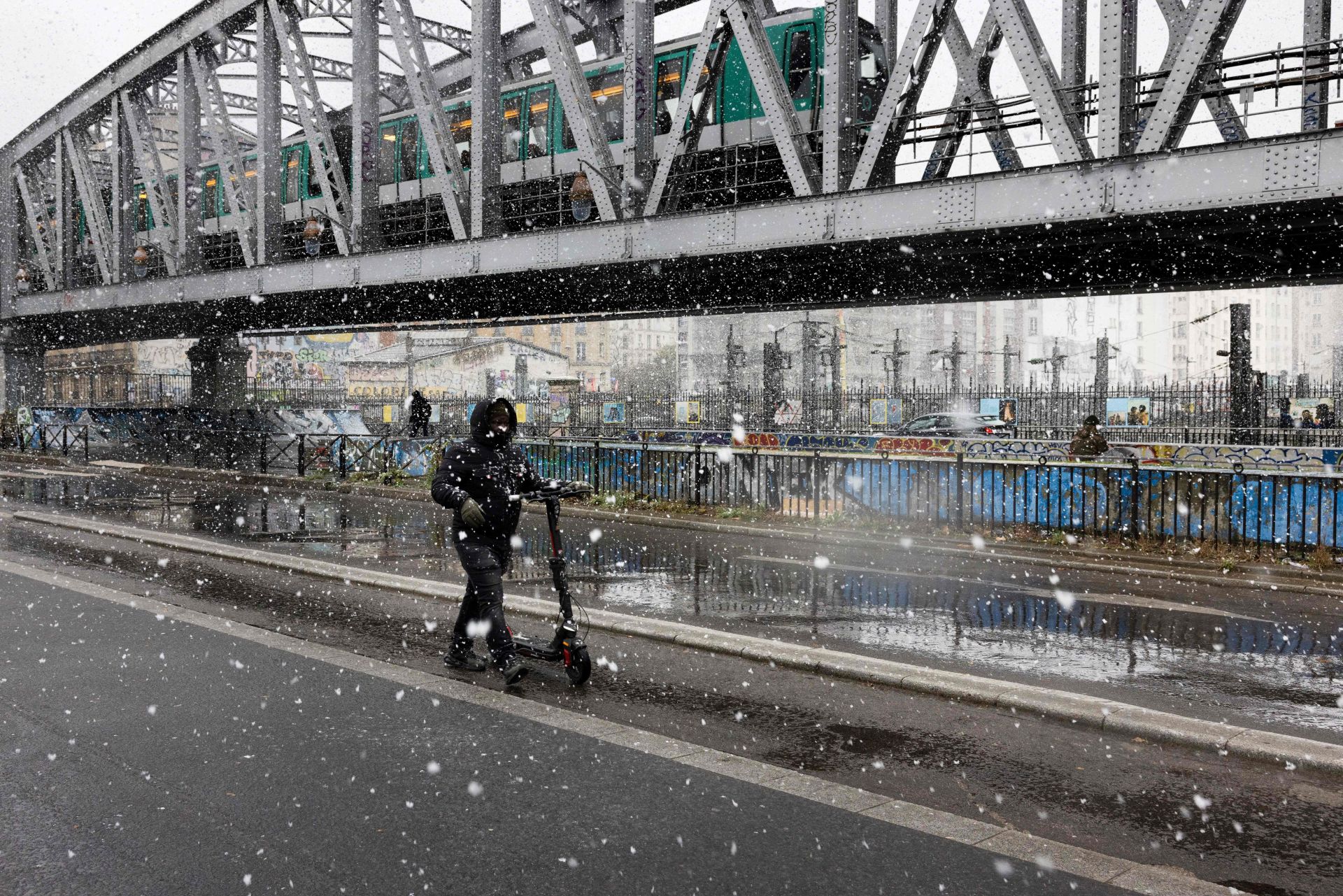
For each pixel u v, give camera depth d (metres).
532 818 4.18
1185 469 12.72
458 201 21.44
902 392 36.69
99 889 3.52
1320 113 13.62
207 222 32.66
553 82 24.00
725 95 21.02
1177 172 12.94
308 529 14.89
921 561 12.08
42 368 44.03
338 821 4.13
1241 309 26.97
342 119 32.94
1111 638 7.88
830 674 6.66
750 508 16.58
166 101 37.47
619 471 18.47
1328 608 9.38
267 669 6.58
